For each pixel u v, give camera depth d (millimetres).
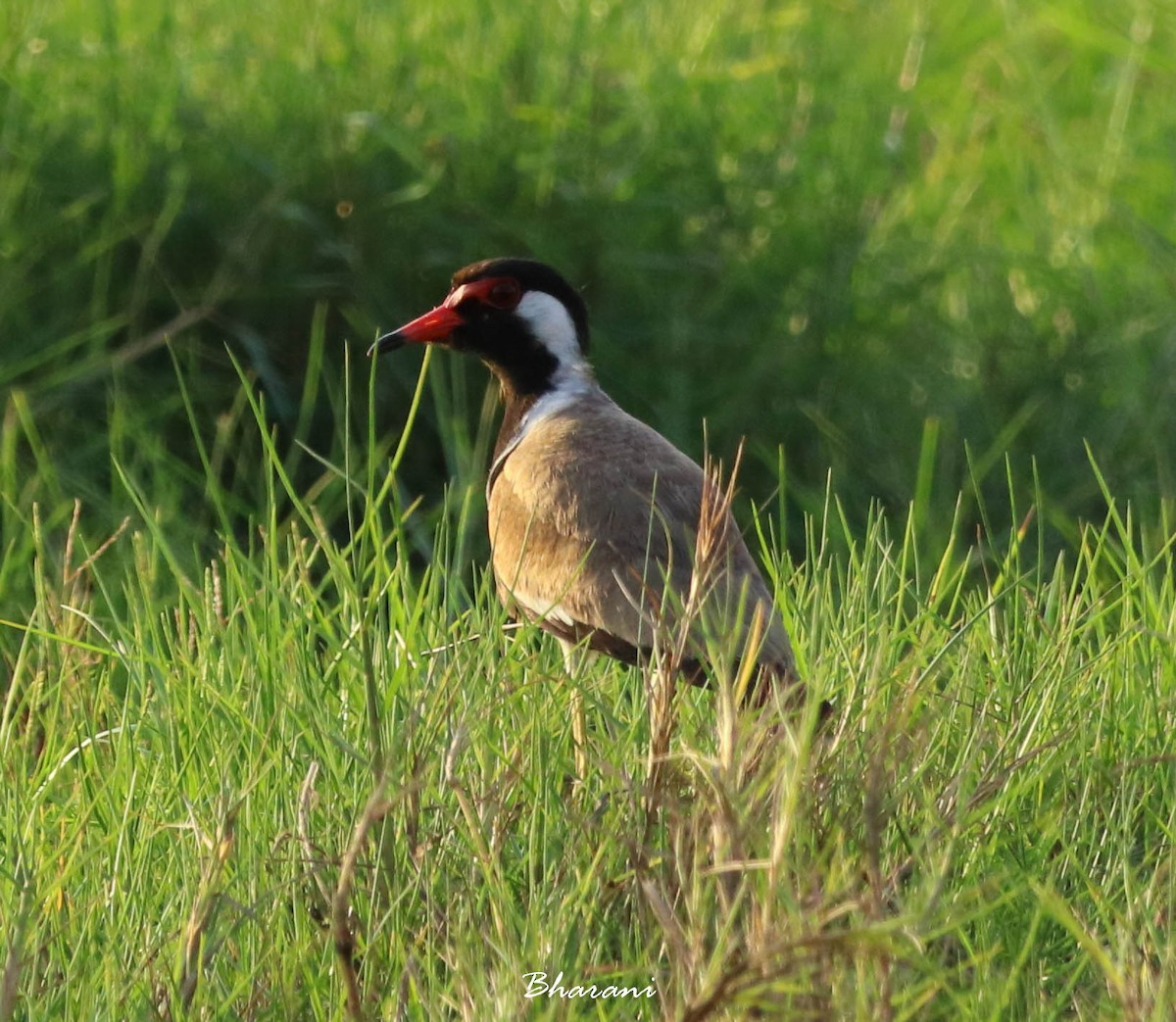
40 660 10984
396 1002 7816
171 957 8258
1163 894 8461
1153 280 18594
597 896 8406
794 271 16984
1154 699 9898
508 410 12242
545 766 8945
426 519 14461
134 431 14602
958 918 7824
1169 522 14375
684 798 8898
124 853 8781
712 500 10102
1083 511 15617
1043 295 18422
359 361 15719
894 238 18266
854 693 9062
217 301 15719
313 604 10180
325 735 9320
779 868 7152
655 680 9195
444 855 8766
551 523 10758
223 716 9570
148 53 16906
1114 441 16234
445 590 11250
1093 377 17156
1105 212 19625
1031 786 9227
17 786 9477
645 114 17125
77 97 16375
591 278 16406
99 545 13570
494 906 8195
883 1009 7164
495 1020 7426
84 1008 7961
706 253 16797
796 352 16469
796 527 15305
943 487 15508
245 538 14414
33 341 15266
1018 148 21281
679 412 15938
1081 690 9812
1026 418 16547
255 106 16562
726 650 8453
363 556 9938
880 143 19016
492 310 11922
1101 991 8094
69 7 17625
